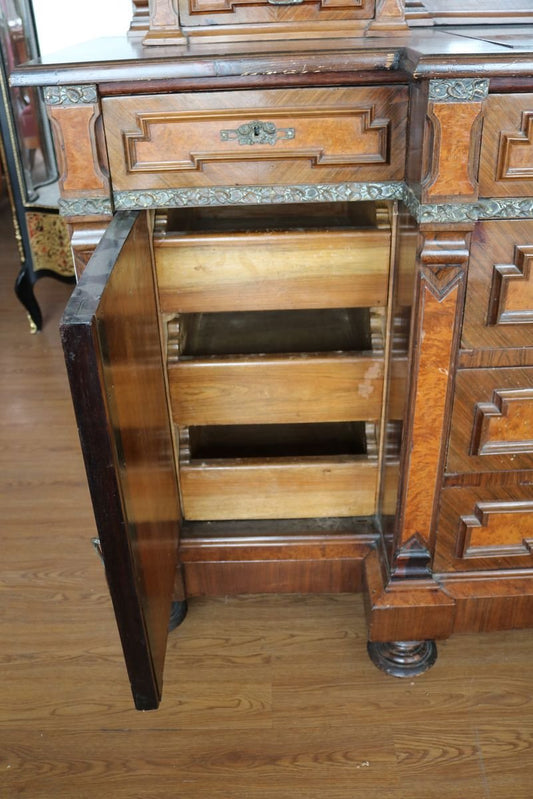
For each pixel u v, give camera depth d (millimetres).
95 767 1090
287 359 1177
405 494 1102
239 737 1133
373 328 1177
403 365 1043
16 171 2402
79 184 969
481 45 903
